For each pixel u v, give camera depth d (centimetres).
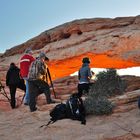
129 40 1989
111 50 2047
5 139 995
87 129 980
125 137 883
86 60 1323
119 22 2169
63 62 2277
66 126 1016
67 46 2259
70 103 1077
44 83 1289
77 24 2291
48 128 1032
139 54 1947
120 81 1320
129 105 1132
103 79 1295
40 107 1288
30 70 1273
